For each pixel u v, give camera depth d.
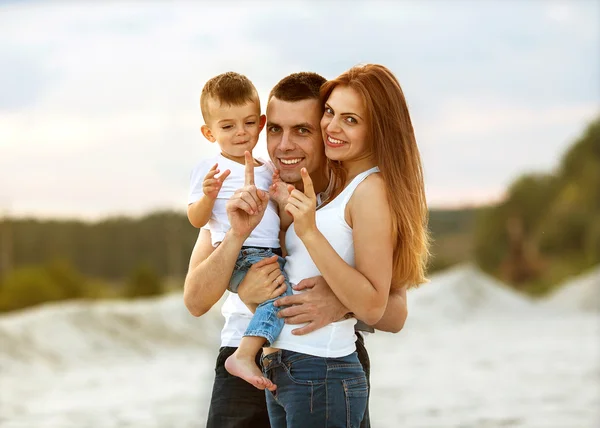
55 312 17.72
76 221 36.34
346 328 3.48
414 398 10.61
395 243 3.55
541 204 55.06
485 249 53.59
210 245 3.84
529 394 10.77
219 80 3.90
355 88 3.54
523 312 26.92
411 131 3.59
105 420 9.49
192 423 9.20
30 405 10.73
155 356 16.59
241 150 3.88
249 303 3.58
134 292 31.92
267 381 3.37
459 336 20.03
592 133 56.56
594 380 11.97
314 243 3.33
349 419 3.38
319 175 3.91
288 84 3.82
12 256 34.78
